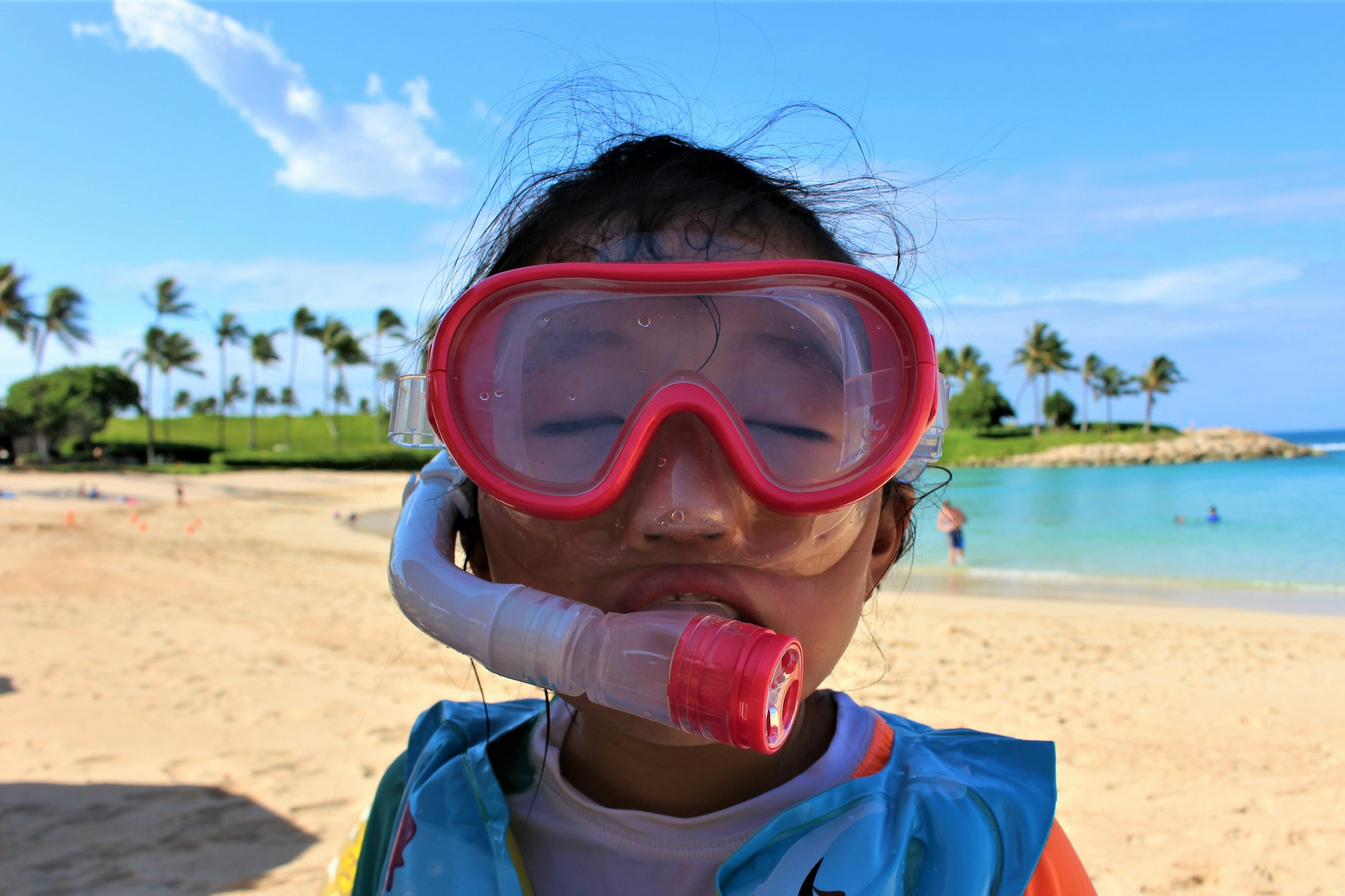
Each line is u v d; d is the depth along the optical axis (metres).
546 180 0.92
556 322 0.69
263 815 4.06
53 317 51.47
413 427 0.82
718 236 0.79
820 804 0.75
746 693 0.53
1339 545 20.47
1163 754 5.11
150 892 3.30
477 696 5.66
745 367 0.68
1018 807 0.78
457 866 0.80
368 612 9.77
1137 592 13.59
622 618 0.59
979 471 64.56
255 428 70.56
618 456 0.62
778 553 0.65
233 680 6.50
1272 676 7.06
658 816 0.78
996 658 7.71
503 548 0.71
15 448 58.22
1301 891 3.42
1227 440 73.44
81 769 4.61
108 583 11.60
